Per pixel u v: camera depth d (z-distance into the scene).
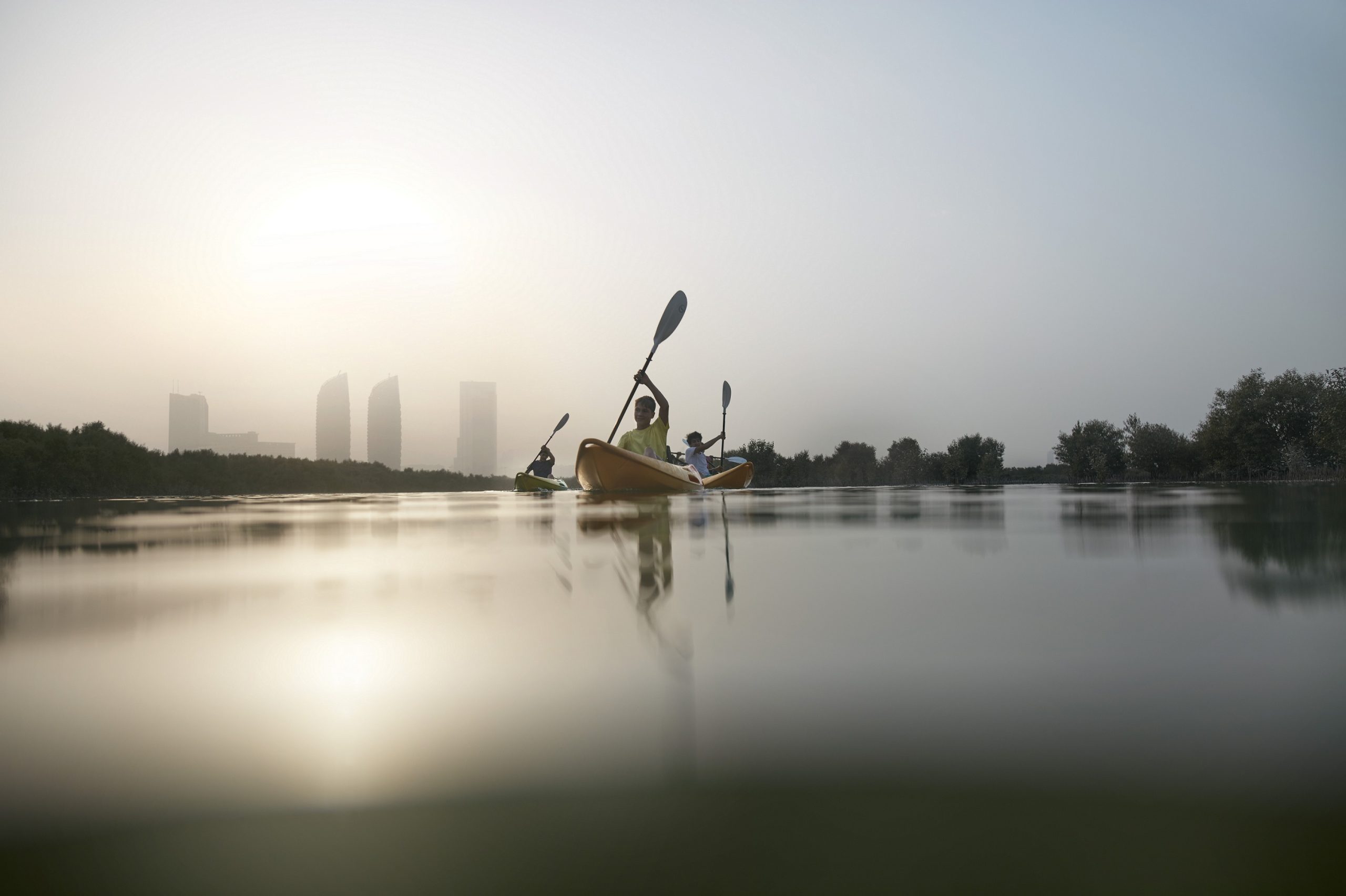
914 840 0.37
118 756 0.51
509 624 0.94
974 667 0.70
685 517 3.60
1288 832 0.37
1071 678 0.65
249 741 0.54
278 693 0.65
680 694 0.63
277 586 1.34
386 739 0.53
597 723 0.56
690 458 12.17
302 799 0.43
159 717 0.59
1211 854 0.35
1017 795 0.42
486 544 2.21
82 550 2.11
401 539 2.45
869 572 1.41
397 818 0.41
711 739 0.52
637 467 7.95
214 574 1.52
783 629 0.88
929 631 0.86
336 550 2.07
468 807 0.42
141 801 0.44
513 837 0.38
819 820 0.39
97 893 0.33
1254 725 0.53
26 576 1.50
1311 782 0.43
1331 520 2.61
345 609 1.08
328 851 0.37
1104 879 0.33
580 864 0.36
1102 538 2.07
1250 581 1.21
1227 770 0.45
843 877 0.34
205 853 0.38
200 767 0.49
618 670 0.71
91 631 0.92
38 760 0.50
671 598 1.14
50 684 0.68
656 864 0.36
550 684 0.67
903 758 0.48
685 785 0.44
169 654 0.80
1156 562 1.48
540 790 0.43
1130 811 0.40
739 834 0.37
